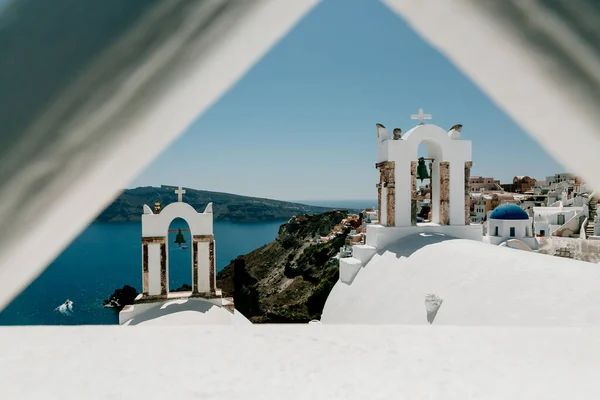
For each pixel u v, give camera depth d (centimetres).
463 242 865
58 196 109
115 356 199
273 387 171
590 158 114
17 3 96
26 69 97
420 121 1155
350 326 247
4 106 97
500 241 1598
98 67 99
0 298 124
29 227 110
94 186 117
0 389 166
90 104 102
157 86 106
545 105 111
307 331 238
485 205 5384
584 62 96
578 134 111
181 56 104
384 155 1162
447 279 726
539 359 201
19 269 120
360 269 1121
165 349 207
